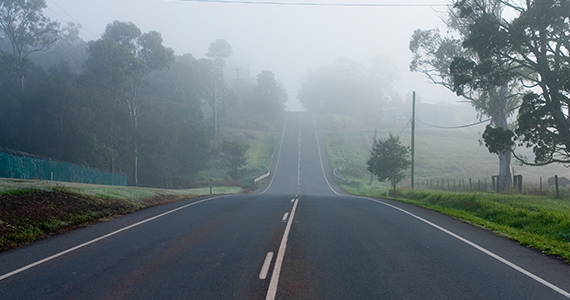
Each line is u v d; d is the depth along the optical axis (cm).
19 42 5197
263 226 1310
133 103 5634
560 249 950
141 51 5775
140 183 5978
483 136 2406
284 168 7281
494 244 1041
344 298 634
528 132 2309
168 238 1109
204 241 1065
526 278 741
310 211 1725
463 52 3334
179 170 6762
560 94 2219
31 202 1394
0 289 682
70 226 1337
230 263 839
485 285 699
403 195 3350
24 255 927
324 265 827
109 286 693
